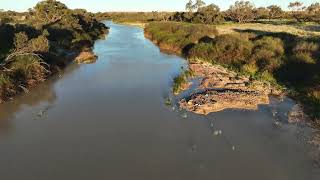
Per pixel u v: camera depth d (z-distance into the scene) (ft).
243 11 352.69
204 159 64.44
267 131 77.30
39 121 82.99
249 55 141.59
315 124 81.35
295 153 67.15
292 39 158.92
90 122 82.28
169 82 119.55
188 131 77.05
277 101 98.58
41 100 99.35
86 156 65.77
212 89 109.81
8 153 66.85
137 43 228.22
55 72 132.87
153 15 516.73
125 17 528.22
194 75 129.29
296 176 59.11
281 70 120.88
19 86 106.22
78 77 126.62
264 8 433.48
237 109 91.20
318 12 385.09
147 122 82.17
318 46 129.90
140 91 108.06
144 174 59.36
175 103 96.32
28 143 71.10
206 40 185.37
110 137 73.97
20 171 60.44
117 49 198.39
